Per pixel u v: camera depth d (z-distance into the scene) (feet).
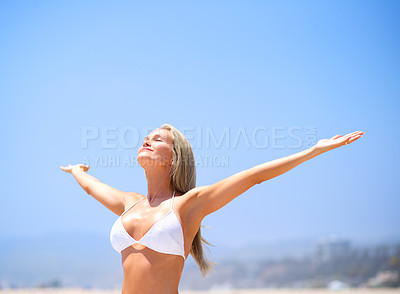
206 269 15.88
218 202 13.74
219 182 13.75
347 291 169.07
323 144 12.67
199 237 15.75
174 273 13.64
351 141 12.57
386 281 263.29
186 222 14.11
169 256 13.58
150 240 13.58
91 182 17.34
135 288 13.60
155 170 15.23
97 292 131.23
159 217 13.94
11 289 131.23
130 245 14.10
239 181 13.35
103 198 16.56
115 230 14.51
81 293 128.26
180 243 13.64
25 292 119.65
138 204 15.39
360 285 270.46
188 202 14.07
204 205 13.91
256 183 13.48
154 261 13.55
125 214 14.97
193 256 15.75
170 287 13.51
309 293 168.45
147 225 13.99
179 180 15.17
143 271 13.53
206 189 13.85
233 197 13.61
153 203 14.96
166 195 15.11
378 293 155.63
